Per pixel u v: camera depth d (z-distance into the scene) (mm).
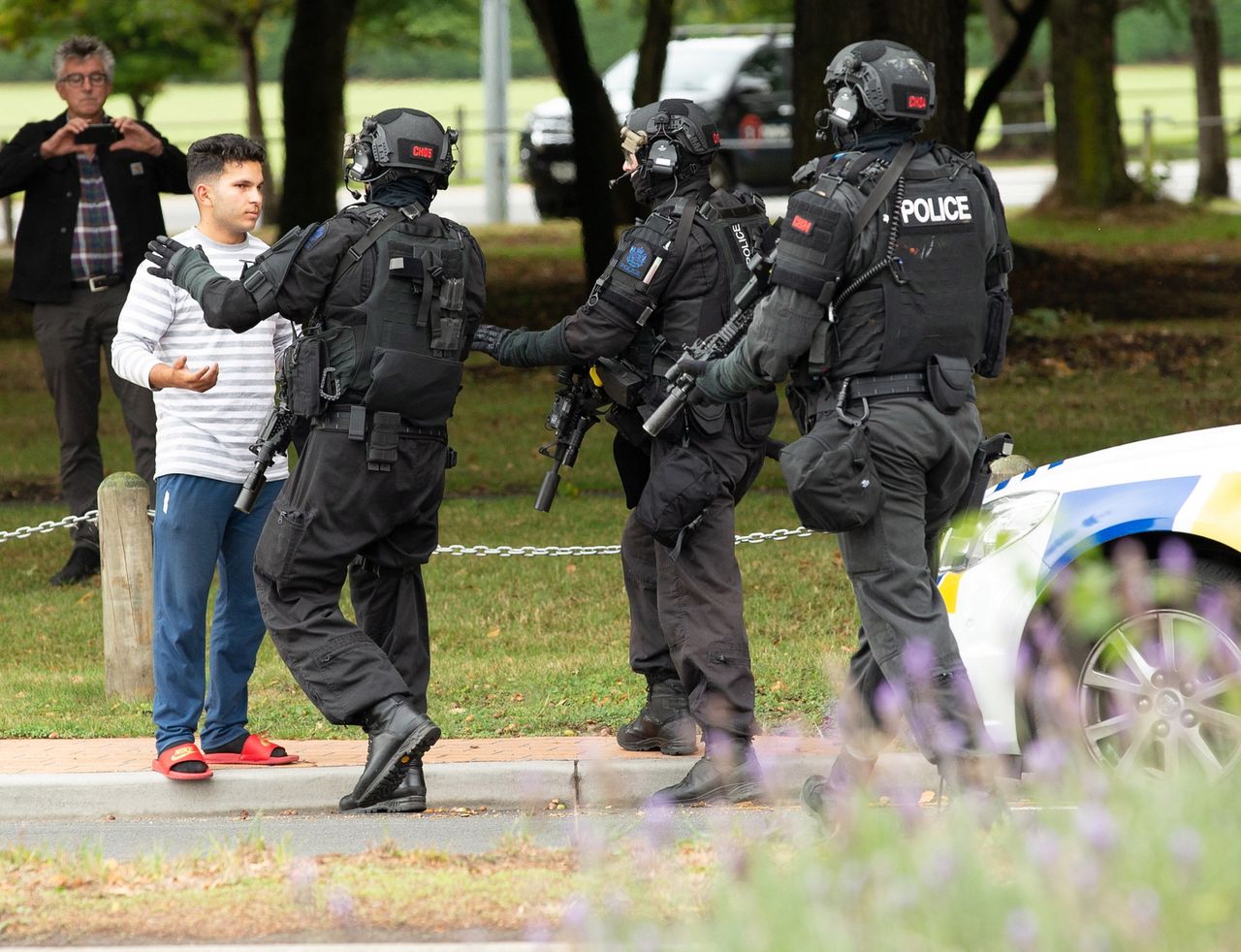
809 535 36938
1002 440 19750
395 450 21031
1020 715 20562
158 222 35344
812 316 18484
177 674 22688
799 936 12391
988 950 11984
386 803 21766
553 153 102875
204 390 21438
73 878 17516
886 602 18797
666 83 105938
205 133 145125
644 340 21484
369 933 15812
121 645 27391
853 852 13828
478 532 38562
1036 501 20828
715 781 21328
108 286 34938
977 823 15594
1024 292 75062
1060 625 20344
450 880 16984
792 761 21828
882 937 12086
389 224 21000
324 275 20719
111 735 25484
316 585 21391
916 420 18656
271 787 22812
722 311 21297
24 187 34844
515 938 15516
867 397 18734
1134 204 101500
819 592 32344
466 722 25672
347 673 21219
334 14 72062
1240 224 98312
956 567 21141
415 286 20984
